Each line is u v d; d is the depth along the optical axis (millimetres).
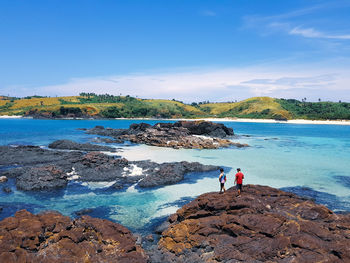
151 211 20219
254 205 16516
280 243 12953
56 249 12398
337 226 14250
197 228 15328
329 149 55156
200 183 28109
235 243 13617
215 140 61750
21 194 23594
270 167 36375
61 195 23641
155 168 33562
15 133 82000
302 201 17938
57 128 106188
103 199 22750
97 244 13352
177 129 71812
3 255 11500
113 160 35250
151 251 14289
